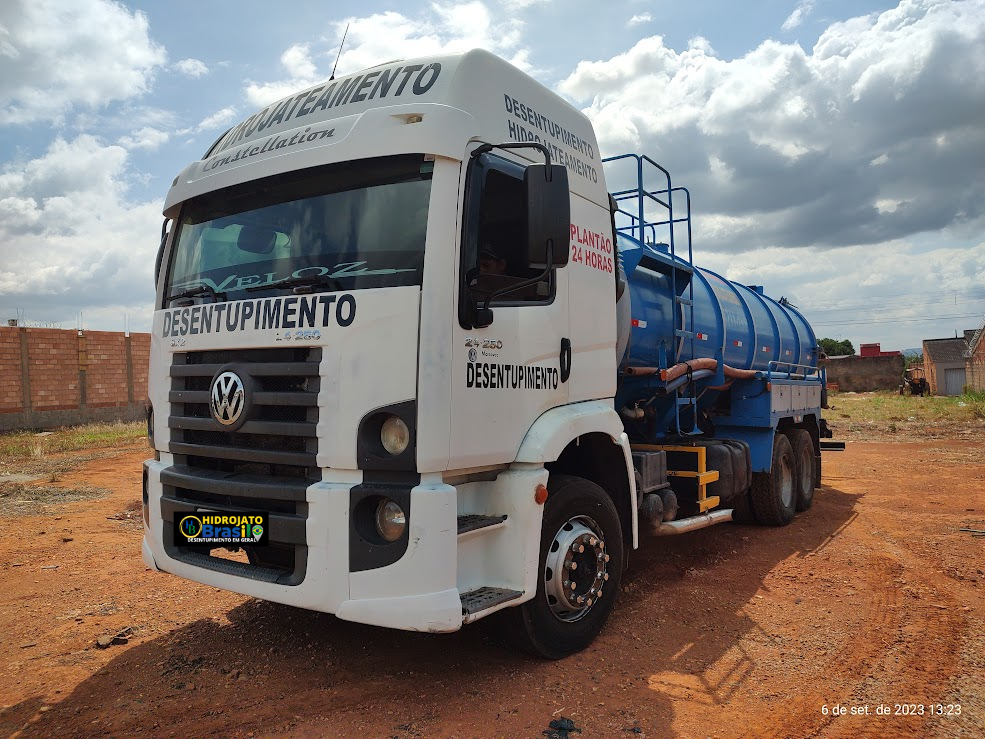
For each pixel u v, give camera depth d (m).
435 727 3.58
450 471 3.76
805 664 4.43
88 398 21.34
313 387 3.70
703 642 4.80
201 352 4.23
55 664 4.42
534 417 4.31
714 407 8.76
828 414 29.02
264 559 4.24
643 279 6.77
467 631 4.89
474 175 3.87
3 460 14.35
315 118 4.37
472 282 3.80
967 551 7.12
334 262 3.84
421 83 4.07
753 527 8.70
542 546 4.29
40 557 6.94
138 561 6.79
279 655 4.52
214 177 4.50
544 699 3.89
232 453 3.96
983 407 28.31
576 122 5.12
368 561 3.51
